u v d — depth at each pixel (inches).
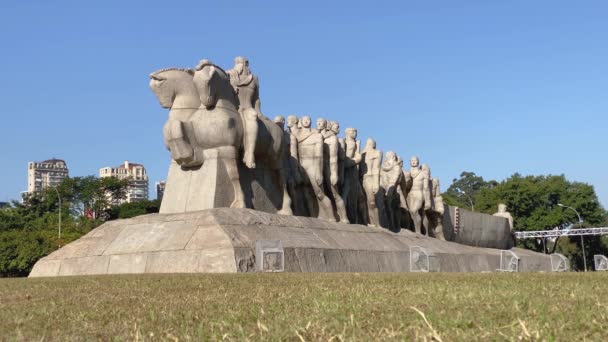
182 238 721.6
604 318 230.7
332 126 1112.8
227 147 848.9
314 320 242.5
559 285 378.9
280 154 935.7
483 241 1624.0
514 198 2967.5
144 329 235.5
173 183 870.4
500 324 224.8
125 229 792.3
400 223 1332.4
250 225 762.8
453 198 3823.8
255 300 323.3
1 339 224.1
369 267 887.1
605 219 3157.0
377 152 1219.2
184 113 855.7
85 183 3479.3
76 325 250.5
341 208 1067.9
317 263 776.9
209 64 846.5
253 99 911.7
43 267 794.2
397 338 203.2
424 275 542.0
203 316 266.1
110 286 430.3
